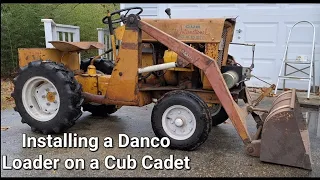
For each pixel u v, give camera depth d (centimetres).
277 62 566
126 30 296
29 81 316
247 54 580
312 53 508
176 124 276
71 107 302
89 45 352
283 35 556
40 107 324
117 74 305
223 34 318
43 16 673
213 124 358
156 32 286
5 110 439
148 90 305
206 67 271
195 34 304
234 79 293
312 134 327
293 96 272
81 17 722
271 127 244
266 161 250
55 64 314
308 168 238
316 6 533
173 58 305
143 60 331
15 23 671
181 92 278
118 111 429
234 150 280
